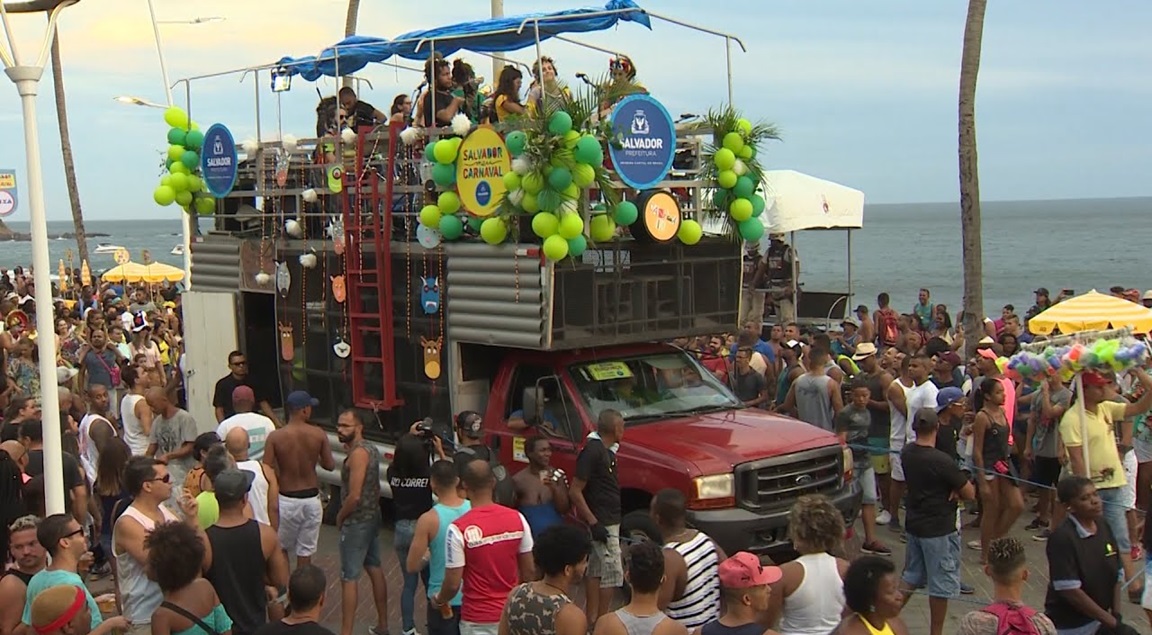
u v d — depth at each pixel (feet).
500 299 32.14
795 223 59.72
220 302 43.39
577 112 30.48
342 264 37.65
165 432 33.40
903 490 36.32
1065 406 33.47
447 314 34.01
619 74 34.19
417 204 35.76
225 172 42.04
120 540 22.02
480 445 30.12
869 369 37.14
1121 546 30.45
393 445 36.65
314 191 38.34
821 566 19.39
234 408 35.99
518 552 22.03
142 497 22.39
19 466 28.14
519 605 18.25
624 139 31.07
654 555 17.47
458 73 38.29
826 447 30.91
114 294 91.35
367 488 27.25
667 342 35.88
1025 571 18.74
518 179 30.45
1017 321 57.36
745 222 35.01
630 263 32.89
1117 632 22.11
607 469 27.35
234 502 21.38
